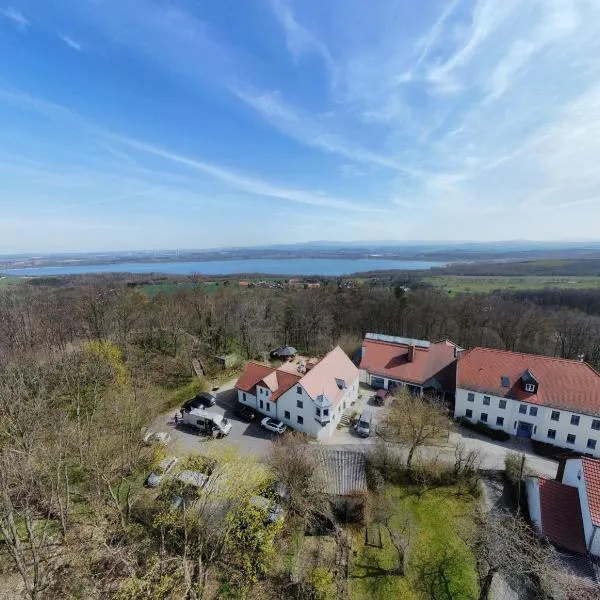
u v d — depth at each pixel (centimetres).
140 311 6875
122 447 3075
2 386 3375
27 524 1839
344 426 4266
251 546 2378
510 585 2394
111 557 2189
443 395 4803
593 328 7044
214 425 3888
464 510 3039
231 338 6956
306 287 11131
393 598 2291
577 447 3862
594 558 2470
